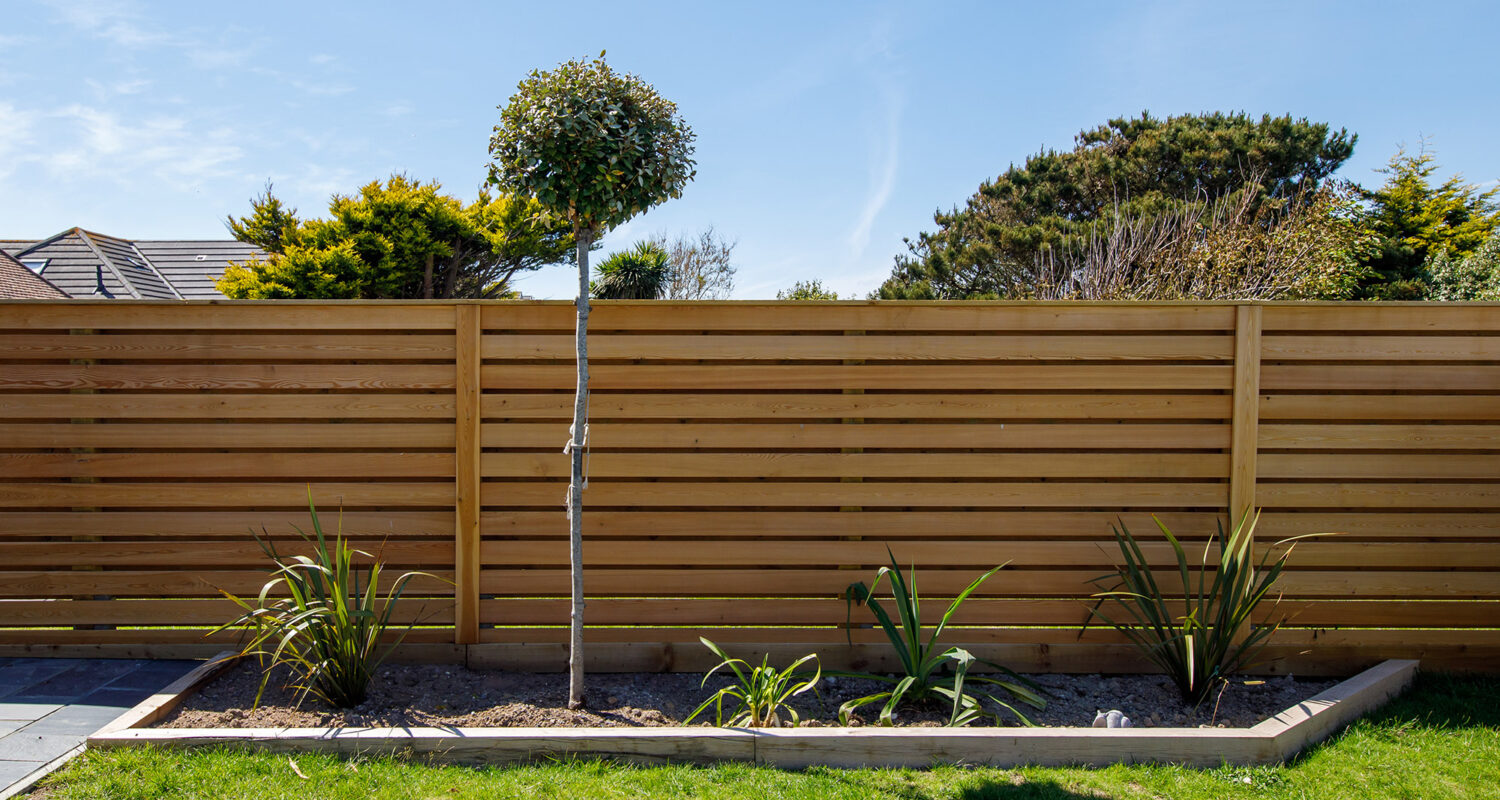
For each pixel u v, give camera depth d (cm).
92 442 357
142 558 362
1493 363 357
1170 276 1076
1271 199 1346
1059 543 366
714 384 361
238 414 359
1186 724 317
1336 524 362
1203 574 336
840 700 339
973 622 368
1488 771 270
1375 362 359
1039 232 1623
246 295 1233
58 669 352
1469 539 365
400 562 366
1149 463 363
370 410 362
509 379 360
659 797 244
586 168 288
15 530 357
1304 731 291
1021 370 361
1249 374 357
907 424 364
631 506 365
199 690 328
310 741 269
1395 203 1708
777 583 366
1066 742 274
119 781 242
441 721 299
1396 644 368
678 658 369
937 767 271
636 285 1410
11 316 354
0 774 252
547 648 366
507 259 1564
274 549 364
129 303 355
